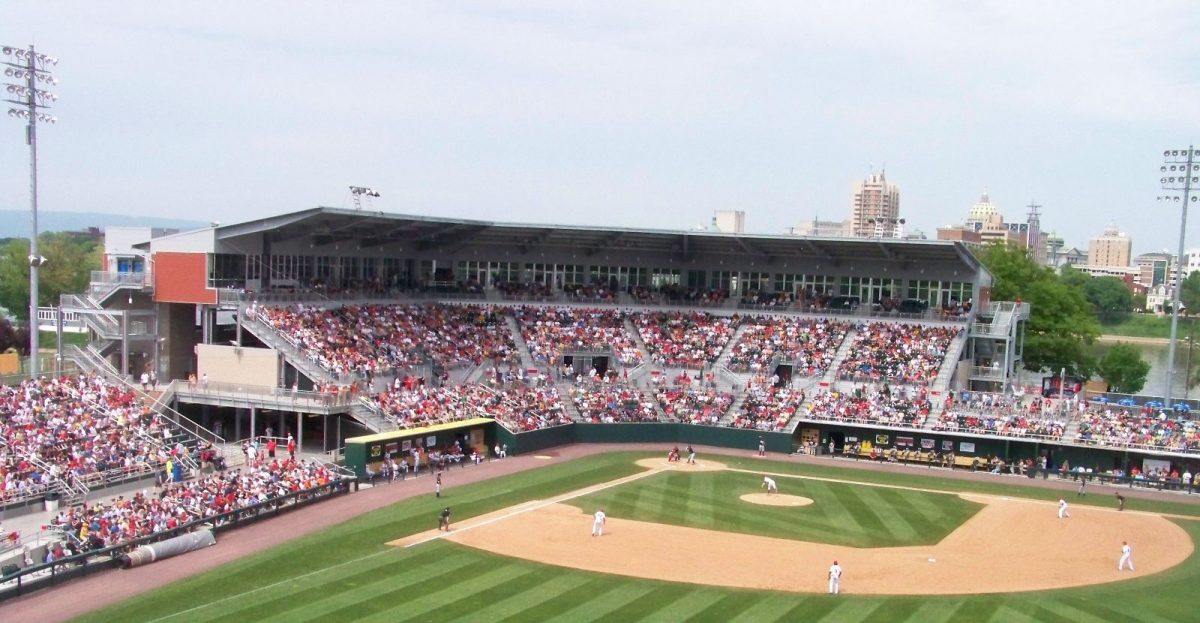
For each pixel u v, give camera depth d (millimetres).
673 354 104125
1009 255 130375
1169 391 97125
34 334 72438
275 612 42812
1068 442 83562
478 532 57875
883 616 44781
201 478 63531
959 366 99250
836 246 106750
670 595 47219
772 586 49094
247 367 81188
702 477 77875
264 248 88812
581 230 103125
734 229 134000
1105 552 58125
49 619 41281
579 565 51906
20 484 57469
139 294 85000
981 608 46344
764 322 107812
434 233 103750
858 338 102812
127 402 72812
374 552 52844
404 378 87812
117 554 49312
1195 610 47156
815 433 92750
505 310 106812
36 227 72438
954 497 73188
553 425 89500
